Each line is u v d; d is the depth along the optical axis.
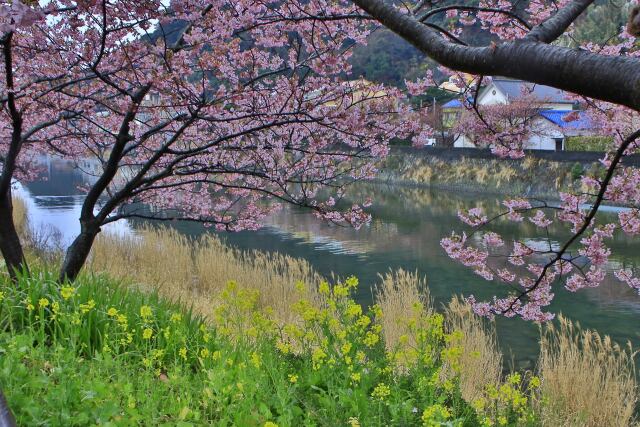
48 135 10.27
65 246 17.72
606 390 7.43
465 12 6.93
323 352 4.87
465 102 7.31
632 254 17.12
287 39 7.23
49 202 33.16
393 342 8.39
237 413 4.04
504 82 40.12
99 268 12.55
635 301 13.23
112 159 7.17
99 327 5.23
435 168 35.66
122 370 4.59
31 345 4.50
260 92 7.15
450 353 4.86
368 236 21.62
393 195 33.00
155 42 6.36
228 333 5.45
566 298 13.59
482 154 33.00
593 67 2.04
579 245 18.53
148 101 7.80
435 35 2.73
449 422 4.15
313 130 7.73
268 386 4.63
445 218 25.06
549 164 28.33
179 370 4.47
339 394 4.42
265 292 11.34
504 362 9.73
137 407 4.16
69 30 6.34
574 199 7.09
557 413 6.76
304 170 8.52
